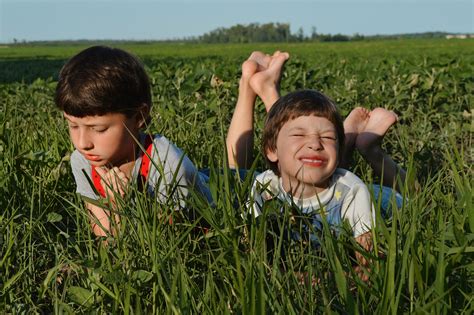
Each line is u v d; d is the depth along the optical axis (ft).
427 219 7.73
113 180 8.80
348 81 25.82
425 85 21.59
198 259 7.11
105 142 8.50
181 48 276.21
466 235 6.56
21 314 7.09
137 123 8.85
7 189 10.00
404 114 18.61
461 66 26.86
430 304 5.24
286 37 570.05
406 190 7.28
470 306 6.13
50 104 21.80
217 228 7.02
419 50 181.68
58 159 11.26
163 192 9.15
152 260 6.89
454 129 16.15
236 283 6.32
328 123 8.59
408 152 12.74
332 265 6.34
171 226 7.81
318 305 6.34
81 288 6.79
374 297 6.20
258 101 18.79
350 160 12.30
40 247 8.80
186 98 19.51
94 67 8.27
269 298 6.08
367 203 8.71
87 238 8.59
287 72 27.84
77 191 9.77
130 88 8.46
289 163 8.63
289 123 8.65
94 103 8.14
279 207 8.02
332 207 8.83
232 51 218.18
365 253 6.41
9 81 47.52
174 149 9.30
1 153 10.62
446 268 6.13
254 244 7.13
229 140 12.44
